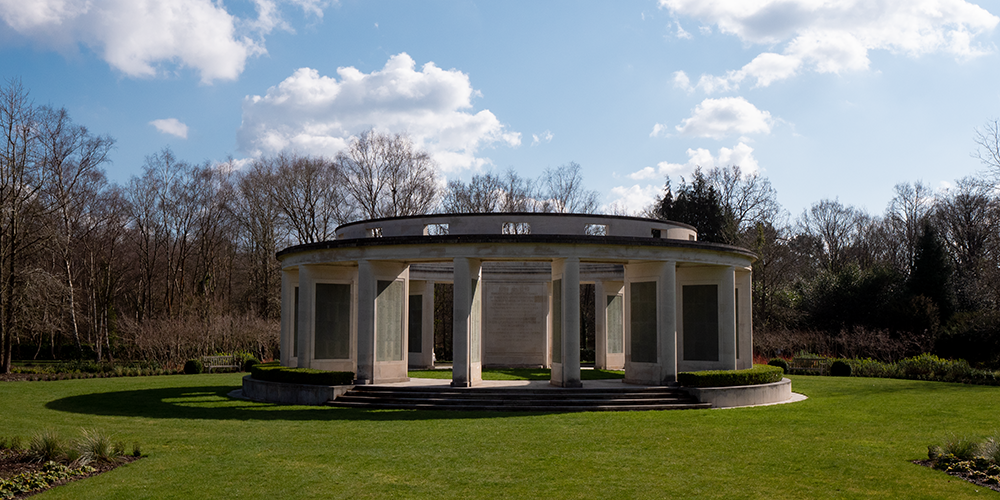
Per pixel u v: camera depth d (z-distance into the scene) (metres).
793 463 15.24
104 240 60.44
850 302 54.53
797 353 49.91
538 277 46.12
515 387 27.67
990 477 13.47
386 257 28.50
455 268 27.77
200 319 53.34
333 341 32.22
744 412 23.97
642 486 13.24
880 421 21.72
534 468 14.78
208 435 19.11
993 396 29.14
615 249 27.88
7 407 26.27
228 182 61.91
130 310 67.38
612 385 28.80
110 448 15.76
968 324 46.22
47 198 48.97
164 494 12.71
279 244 65.31
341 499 12.42
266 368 29.34
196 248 66.31
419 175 65.19
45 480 13.47
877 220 82.81
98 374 42.47
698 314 31.72
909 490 12.84
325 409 24.98
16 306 45.34
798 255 77.56
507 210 72.69
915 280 54.84
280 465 15.09
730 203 69.69
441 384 29.31
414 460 15.60
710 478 13.85
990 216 59.12
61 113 48.81
